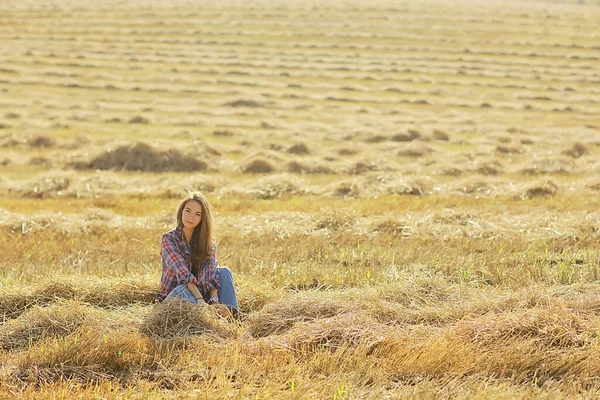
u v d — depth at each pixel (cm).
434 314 618
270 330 599
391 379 516
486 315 601
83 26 5222
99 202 1353
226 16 5684
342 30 5200
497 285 716
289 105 2992
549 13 6344
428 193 1453
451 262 815
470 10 6344
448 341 550
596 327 576
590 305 624
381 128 2414
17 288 671
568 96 3431
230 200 1375
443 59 4325
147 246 919
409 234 1003
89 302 662
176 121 2553
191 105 2991
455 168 1788
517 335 566
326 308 615
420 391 485
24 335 579
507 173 1791
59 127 2427
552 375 525
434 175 1759
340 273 770
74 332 568
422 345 549
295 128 2491
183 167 1798
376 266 809
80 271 765
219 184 1511
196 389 495
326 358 529
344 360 527
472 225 1045
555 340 557
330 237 970
